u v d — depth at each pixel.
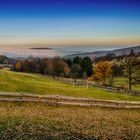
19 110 37.25
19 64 186.38
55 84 84.31
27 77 101.94
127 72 99.44
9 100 41.22
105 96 66.75
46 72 170.00
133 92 78.81
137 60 99.00
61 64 163.00
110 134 29.42
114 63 149.00
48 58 179.50
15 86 61.69
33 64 181.25
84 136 27.70
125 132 31.05
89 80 129.75
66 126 31.09
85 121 34.75
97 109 44.69
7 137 24.39
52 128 29.58
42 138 25.50
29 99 42.53
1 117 31.97
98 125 33.22
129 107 49.41
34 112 37.09
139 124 36.69
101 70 105.06
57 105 43.34
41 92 59.69
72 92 66.00
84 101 45.88
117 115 41.62
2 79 73.94
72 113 39.19
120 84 121.69
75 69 162.62
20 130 27.31
